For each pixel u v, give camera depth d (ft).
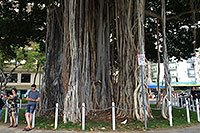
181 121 23.24
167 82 25.36
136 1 25.79
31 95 19.84
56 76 30.32
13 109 21.22
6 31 32.83
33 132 18.39
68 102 22.76
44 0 31.89
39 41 42.39
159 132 18.12
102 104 28.63
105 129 19.19
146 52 44.42
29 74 97.09
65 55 24.27
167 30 39.60
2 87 66.23
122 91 25.98
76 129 19.15
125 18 26.89
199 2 30.63
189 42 38.68
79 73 27.17
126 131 18.57
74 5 25.08
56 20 32.19
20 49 61.93
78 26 28.37
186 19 35.83
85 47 28.68
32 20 36.17
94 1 32.30
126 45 26.48
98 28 31.58
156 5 36.42
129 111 24.34
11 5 33.14
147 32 41.42
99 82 29.50
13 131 18.98
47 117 26.71
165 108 25.45
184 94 55.47
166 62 25.66
